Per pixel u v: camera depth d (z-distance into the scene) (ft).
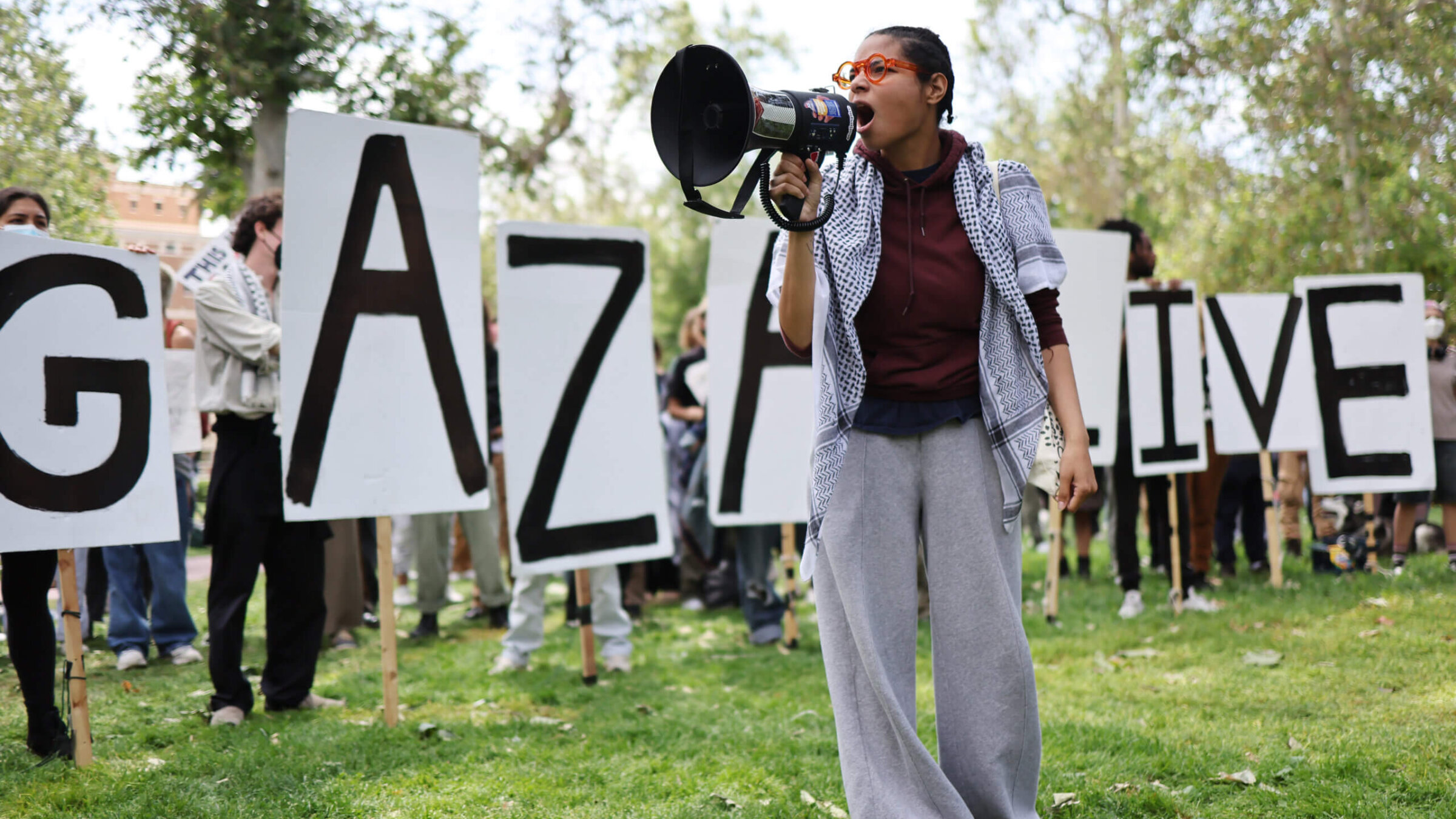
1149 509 23.50
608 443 14.66
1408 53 26.21
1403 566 21.66
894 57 7.00
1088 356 17.93
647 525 14.83
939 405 7.24
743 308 16.96
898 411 7.25
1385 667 13.44
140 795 9.59
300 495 11.85
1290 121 29.71
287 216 11.93
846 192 7.17
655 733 11.85
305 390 11.93
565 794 9.84
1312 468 20.04
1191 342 18.74
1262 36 29.50
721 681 14.79
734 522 16.72
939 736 7.39
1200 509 20.33
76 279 10.74
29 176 24.32
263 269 13.14
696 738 11.75
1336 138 28.68
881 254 7.15
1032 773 7.41
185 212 32.12
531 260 14.33
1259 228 32.01
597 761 10.93
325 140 12.18
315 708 13.12
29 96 24.68
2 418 10.23
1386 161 26.94
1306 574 21.80
